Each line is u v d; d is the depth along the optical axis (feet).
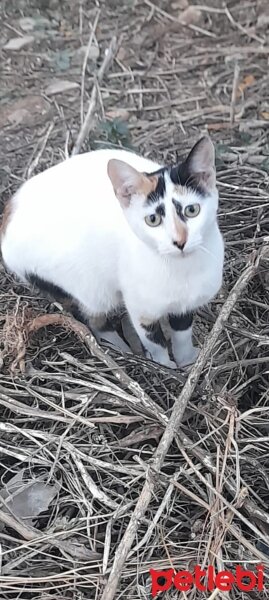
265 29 4.65
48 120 4.14
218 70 4.42
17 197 2.81
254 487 2.46
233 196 3.41
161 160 3.75
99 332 2.97
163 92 4.30
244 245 3.19
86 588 2.26
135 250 2.51
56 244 2.68
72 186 2.69
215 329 2.59
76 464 2.47
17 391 2.67
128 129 3.92
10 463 2.58
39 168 3.73
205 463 2.41
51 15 4.91
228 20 4.73
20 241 2.75
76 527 2.36
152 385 2.67
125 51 4.59
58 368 2.76
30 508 2.42
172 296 2.56
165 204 2.33
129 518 2.38
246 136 3.86
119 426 2.61
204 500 2.37
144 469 2.43
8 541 2.37
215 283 2.59
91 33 4.69
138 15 4.84
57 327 2.91
